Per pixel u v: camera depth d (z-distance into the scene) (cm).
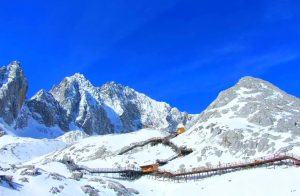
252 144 14525
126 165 16012
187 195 12275
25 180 10962
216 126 16562
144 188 13250
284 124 15450
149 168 14588
